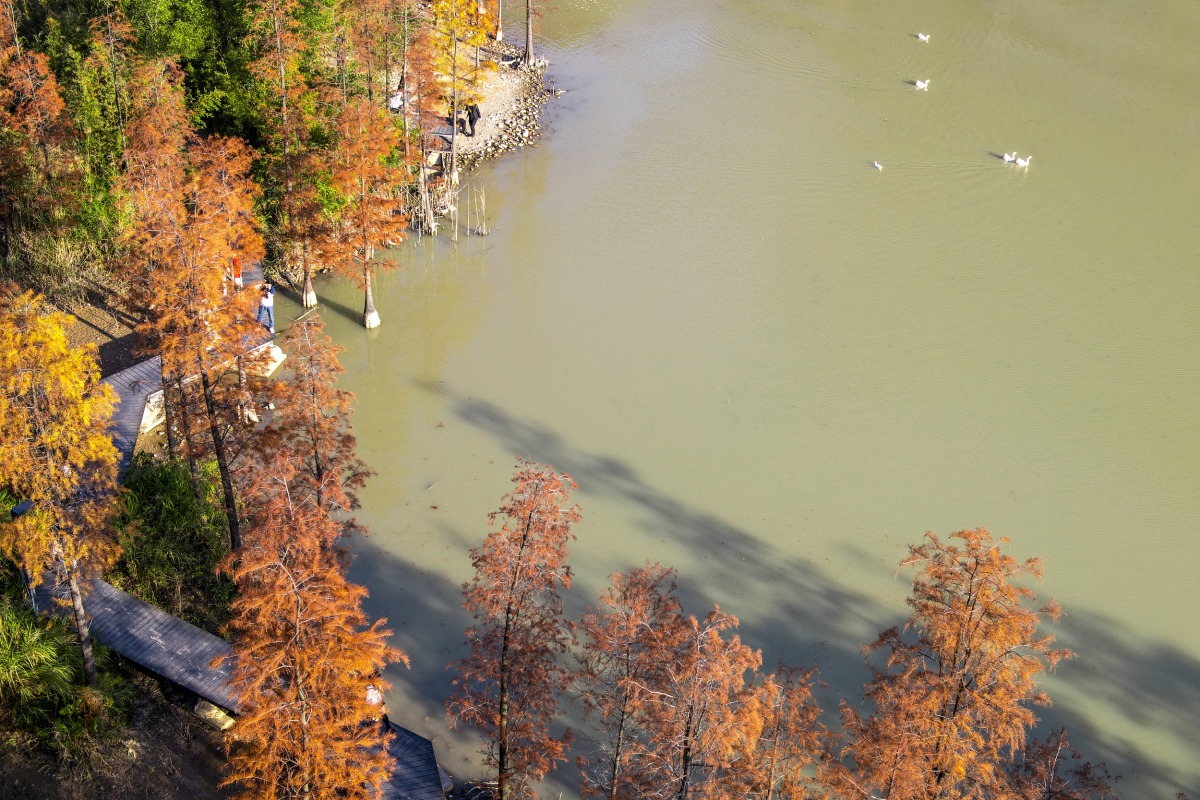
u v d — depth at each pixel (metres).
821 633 44.22
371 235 57.88
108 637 39.44
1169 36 99.81
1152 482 52.12
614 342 60.50
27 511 32.97
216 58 68.25
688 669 29.89
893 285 65.88
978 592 31.73
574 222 71.62
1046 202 75.00
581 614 44.19
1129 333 62.25
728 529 48.88
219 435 41.25
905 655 34.41
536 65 91.75
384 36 65.00
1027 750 35.81
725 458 52.72
